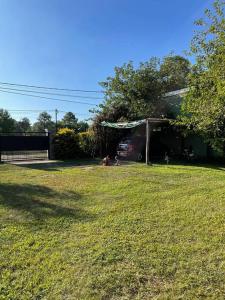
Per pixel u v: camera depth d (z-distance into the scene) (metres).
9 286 3.04
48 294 2.90
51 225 4.83
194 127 12.36
